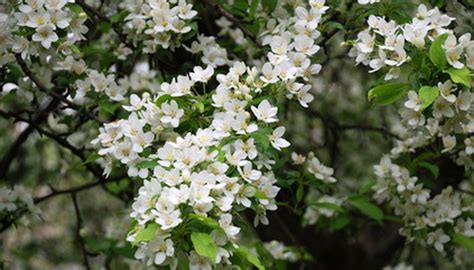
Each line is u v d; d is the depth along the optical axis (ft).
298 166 10.82
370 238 17.89
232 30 11.99
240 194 7.85
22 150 18.25
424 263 20.40
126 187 14.71
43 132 11.93
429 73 8.03
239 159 7.89
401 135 14.52
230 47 12.10
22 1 9.47
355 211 14.40
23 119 11.86
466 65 8.21
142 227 7.33
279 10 10.93
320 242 17.30
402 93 8.36
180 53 11.30
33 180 18.10
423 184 11.75
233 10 11.07
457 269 17.78
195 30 9.89
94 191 22.68
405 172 11.39
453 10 10.28
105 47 12.34
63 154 16.11
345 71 18.78
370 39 8.70
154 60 11.26
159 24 9.75
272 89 8.64
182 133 8.66
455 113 8.77
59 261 21.22
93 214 22.89
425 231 11.60
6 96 12.81
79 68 10.44
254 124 8.05
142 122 8.48
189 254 7.34
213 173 7.66
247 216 15.94
